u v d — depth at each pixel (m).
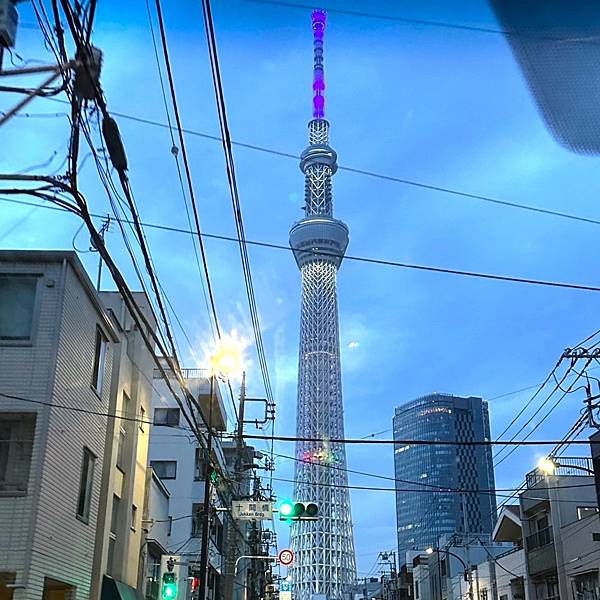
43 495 15.05
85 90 6.83
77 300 17.34
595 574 30.78
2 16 6.11
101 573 19.39
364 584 127.88
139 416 23.64
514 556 40.84
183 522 34.06
